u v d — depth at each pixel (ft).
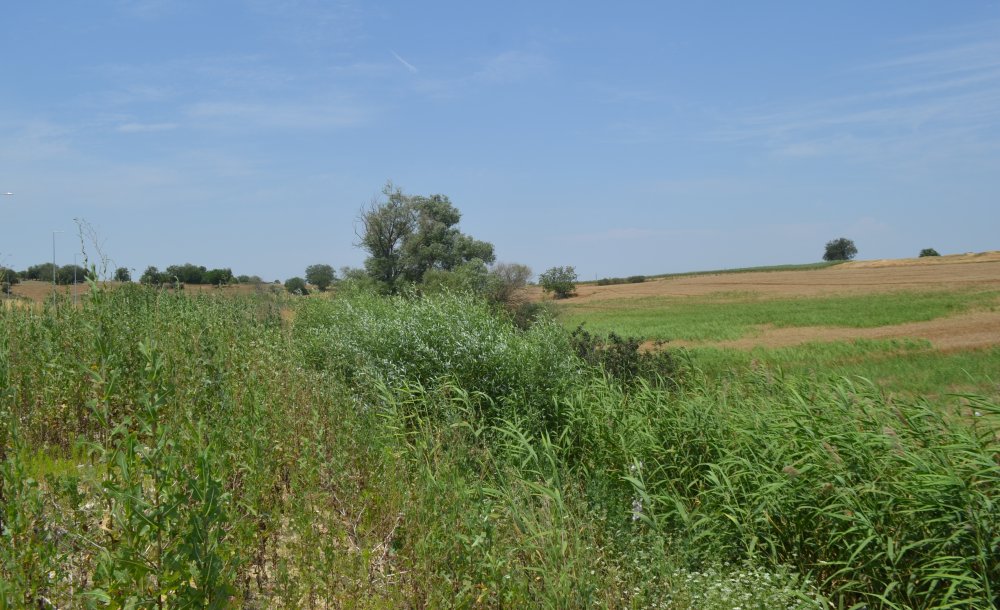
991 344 95.04
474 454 27.27
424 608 17.33
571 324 138.82
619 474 27.84
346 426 23.67
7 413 18.90
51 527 13.29
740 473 24.72
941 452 21.89
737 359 84.28
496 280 103.04
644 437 28.37
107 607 12.16
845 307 182.91
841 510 22.57
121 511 13.17
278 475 21.74
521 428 32.45
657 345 47.52
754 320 159.94
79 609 12.96
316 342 43.98
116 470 12.90
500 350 36.81
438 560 17.92
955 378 66.54
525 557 20.33
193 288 57.67
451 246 136.87
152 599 12.07
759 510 23.24
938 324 129.90
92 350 21.11
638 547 22.62
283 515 19.97
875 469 22.74
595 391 34.91
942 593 20.35
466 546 18.24
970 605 18.85
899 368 74.64
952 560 19.45
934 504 20.40
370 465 23.08
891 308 169.37
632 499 25.76
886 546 20.77
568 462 30.66
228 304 48.14
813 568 23.03
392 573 18.86
